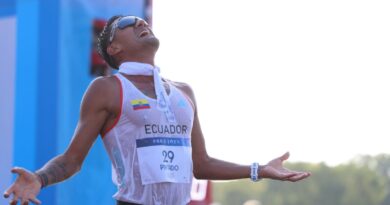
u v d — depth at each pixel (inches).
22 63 499.8
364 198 5895.7
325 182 5974.4
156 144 320.2
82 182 501.0
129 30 335.9
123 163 322.0
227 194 7234.3
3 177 498.9
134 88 323.3
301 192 6240.2
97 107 321.4
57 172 313.4
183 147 327.3
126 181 321.4
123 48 335.3
